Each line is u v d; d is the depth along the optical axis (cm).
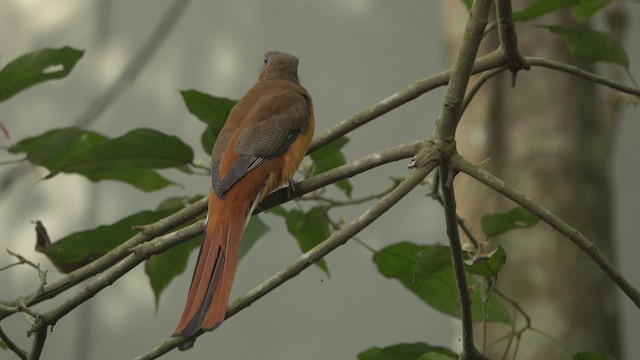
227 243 701
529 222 786
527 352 1016
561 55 1070
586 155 1058
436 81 766
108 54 1656
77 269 768
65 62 754
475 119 1086
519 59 750
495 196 1062
